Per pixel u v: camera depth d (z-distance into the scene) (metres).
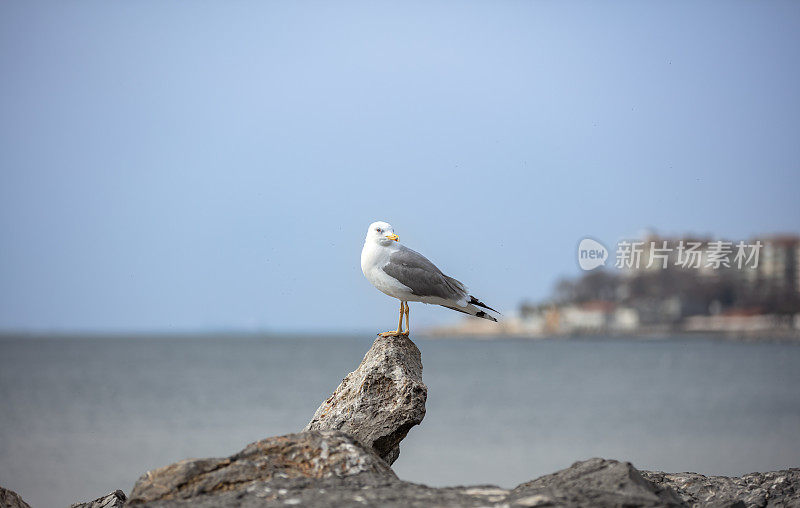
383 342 9.87
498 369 83.75
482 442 31.80
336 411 9.38
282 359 103.31
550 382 64.75
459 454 28.59
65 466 26.08
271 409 43.28
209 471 6.82
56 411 42.97
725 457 28.16
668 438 33.22
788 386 59.91
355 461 7.10
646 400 49.25
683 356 104.62
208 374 73.50
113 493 9.65
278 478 6.79
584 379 68.38
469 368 86.06
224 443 31.22
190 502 6.28
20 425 37.28
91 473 24.89
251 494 6.35
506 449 29.91
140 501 6.54
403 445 31.16
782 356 99.81
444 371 81.31
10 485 22.98
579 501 5.91
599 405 46.50
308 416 39.91
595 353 120.00
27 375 72.25
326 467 7.02
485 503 6.00
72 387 58.47
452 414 42.12
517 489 6.64
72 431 35.06
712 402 48.16
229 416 40.19
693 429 36.03
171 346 159.25
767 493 8.29
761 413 41.84
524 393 54.34
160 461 27.05
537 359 105.12
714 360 95.81
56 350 133.62
